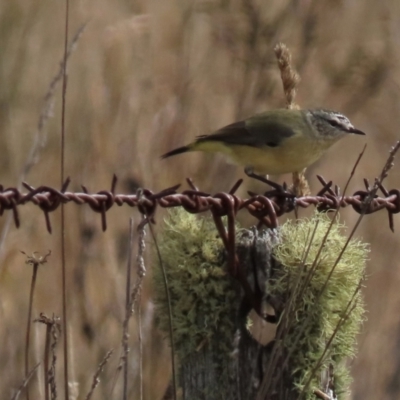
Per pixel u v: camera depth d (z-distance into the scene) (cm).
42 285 1080
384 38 1450
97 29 1375
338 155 1513
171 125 1212
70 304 1027
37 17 1359
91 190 1173
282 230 628
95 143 1202
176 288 618
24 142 1277
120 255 1092
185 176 1183
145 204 611
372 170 1502
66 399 586
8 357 930
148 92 1267
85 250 1072
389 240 1336
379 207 743
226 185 1178
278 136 998
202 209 613
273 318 619
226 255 614
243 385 614
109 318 1020
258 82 1265
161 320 630
